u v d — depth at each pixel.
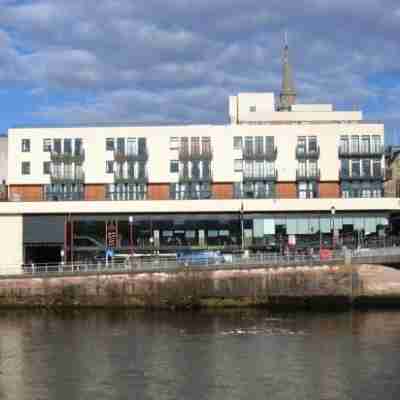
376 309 70.69
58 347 49.69
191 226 92.69
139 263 74.56
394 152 117.38
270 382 39.03
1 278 72.81
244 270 72.38
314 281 72.44
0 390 38.25
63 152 95.88
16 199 94.56
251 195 95.88
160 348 48.75
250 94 116.38
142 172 95.81
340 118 111.69
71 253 91.81
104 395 37.00
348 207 92.44
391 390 37.19
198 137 96.38
